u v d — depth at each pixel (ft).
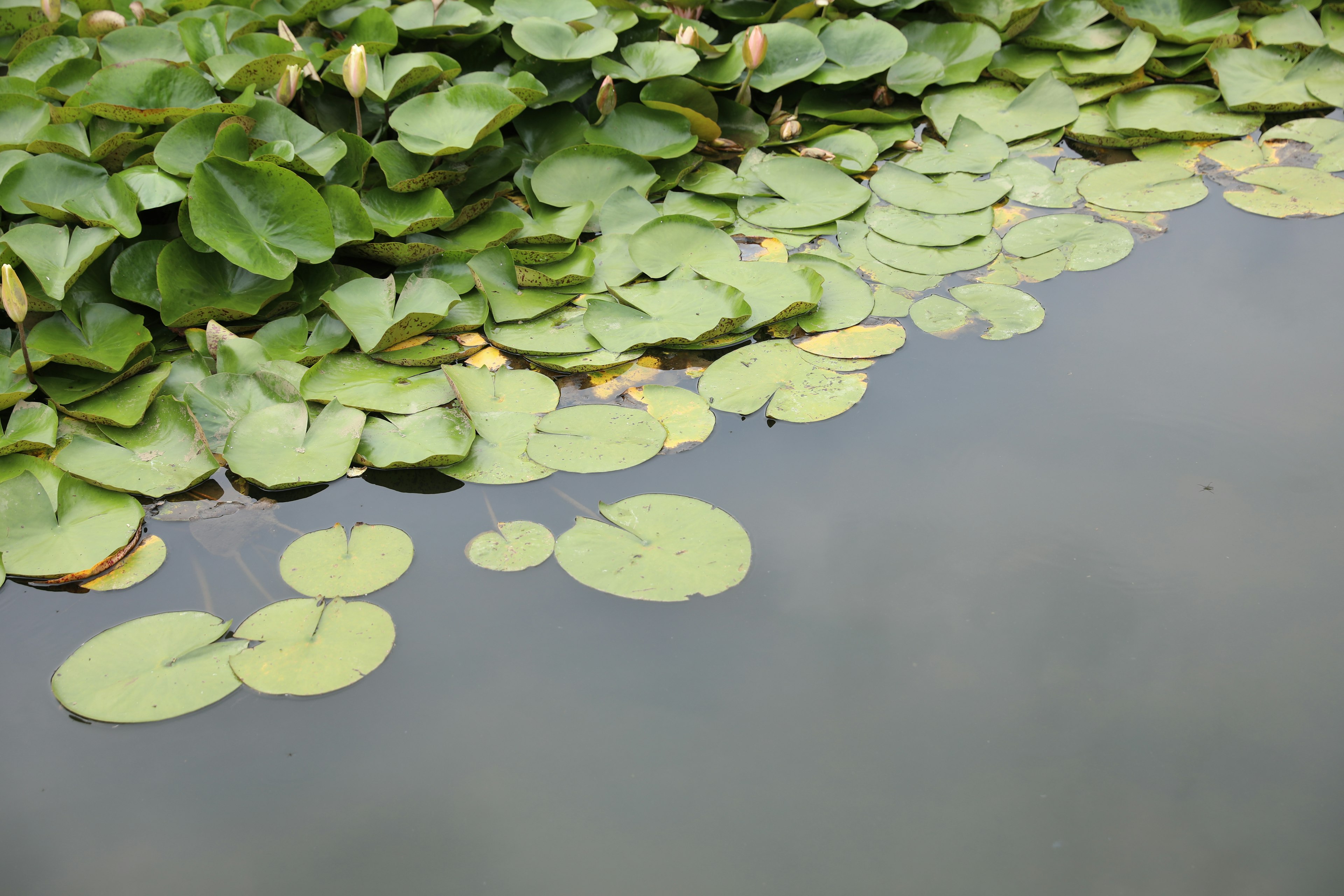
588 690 12.00
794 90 15.10
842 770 11.80
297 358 13.10
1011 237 13.98
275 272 13.23
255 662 12.01
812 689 12.00
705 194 14.29
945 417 12.93
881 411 12.96
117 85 13.65
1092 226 14.01
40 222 13.34
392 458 12.67
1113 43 15.16
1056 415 12.92
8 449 12.55
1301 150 14.49
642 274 13.73
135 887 11.55
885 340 13.33
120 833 11.65
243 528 12.48
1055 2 15.42
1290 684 11.98
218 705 11.93
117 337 13.05
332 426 12.78
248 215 13.37
